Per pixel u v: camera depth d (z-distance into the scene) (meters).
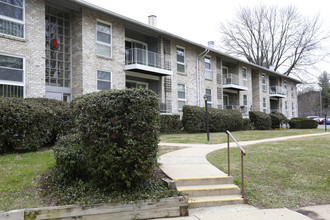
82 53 14.69
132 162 5.27
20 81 12.26
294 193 6.55
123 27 17.03
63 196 5.22
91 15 15.29
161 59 19.38
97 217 4.82
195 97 22.53
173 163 7.97
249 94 29.66
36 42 12.89
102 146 5.14
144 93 5.37
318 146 11.14
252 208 5.75
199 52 23.34
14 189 5.38
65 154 5.77
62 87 14.66
